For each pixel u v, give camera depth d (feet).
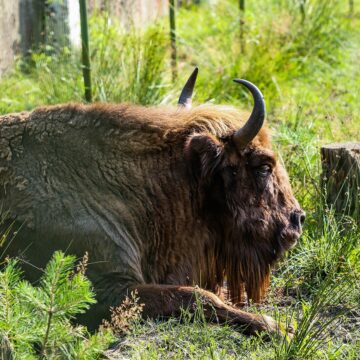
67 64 60.85
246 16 80.48
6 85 59.67
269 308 36.55
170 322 32.65
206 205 36.35
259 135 36.60
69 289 27.37
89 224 34.50
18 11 67.72
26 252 34.78
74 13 69.46
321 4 79.61
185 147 35.78
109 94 54.39
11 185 35.27
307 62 70.69
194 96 58.44
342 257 38.11
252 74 64.64
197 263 36.81
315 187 41.91
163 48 60.29
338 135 52.01
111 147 35.73
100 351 29.07
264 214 36.35
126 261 34.58
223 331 32.01
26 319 28.71
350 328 33.60
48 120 36.24
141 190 35.58
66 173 35.32
